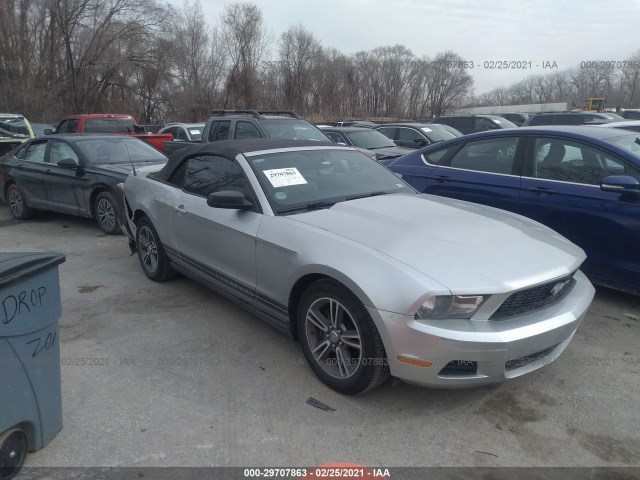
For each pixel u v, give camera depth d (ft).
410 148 35.86
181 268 15.94
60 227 27.68
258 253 12.00
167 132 49.60
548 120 51.08
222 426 9.68
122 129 49.34
